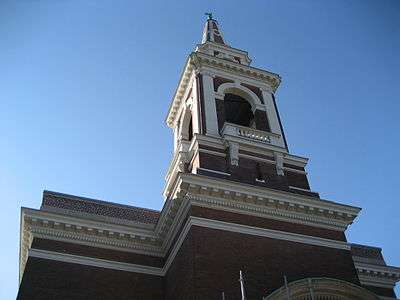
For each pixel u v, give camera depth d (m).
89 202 30.66
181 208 26.42
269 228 26.30
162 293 27.27
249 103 36.06
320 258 26.19
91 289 26.19
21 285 25.03
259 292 23.47
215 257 23.98
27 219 27.14
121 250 28.23
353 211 28.42
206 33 45.03
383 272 34.03
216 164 29.17
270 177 29.59
